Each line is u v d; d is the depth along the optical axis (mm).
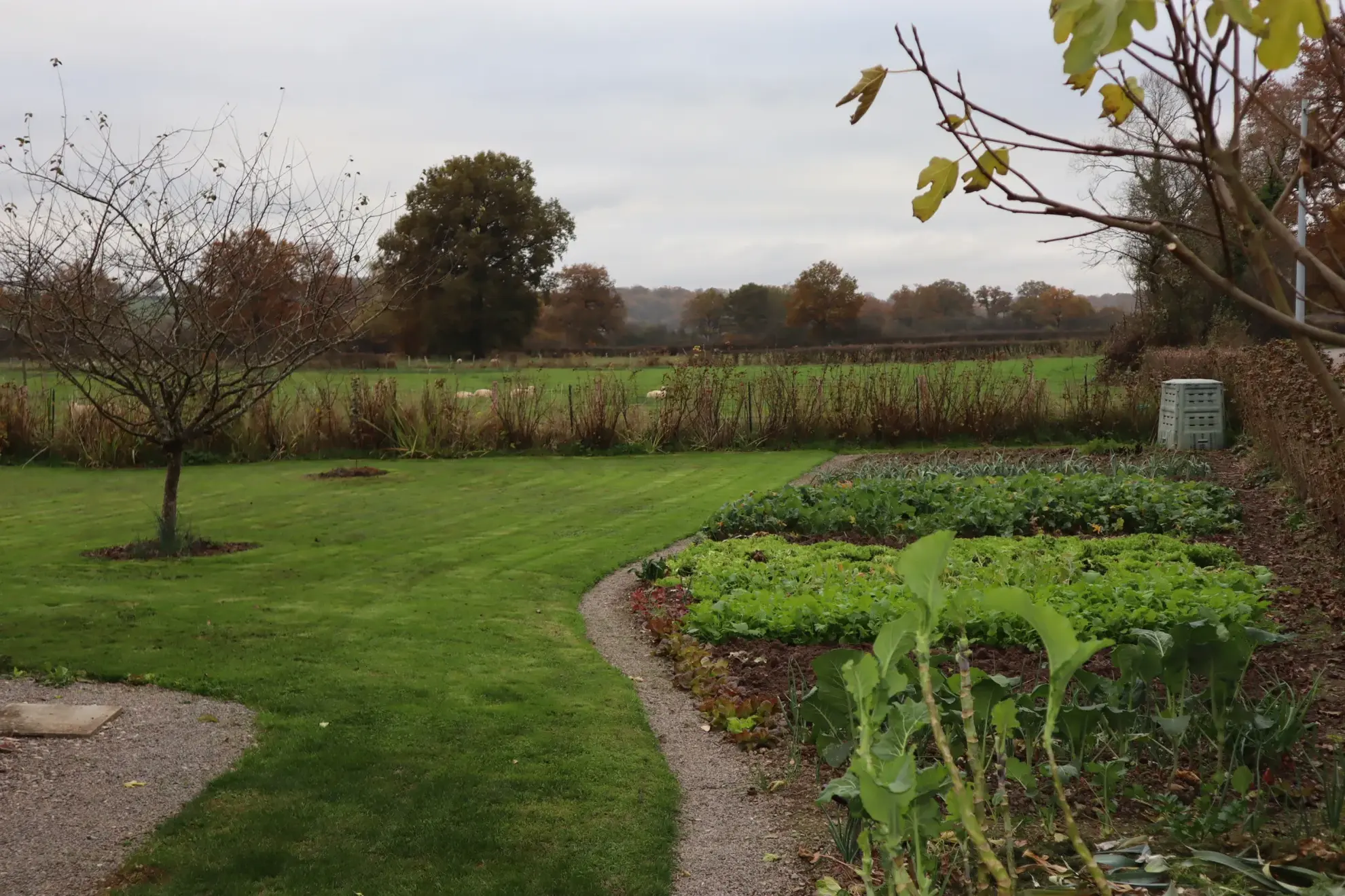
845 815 4414
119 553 10008
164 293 10383
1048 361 33000
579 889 3791
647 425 19938
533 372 30031
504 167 61625
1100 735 4746
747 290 92188
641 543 10703
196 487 15125
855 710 3598
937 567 1651
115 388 10188
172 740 5238
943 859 3580
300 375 23812
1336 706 5438
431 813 4387
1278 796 4281
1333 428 9211
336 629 7234
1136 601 7148
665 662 6895
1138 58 1543
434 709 5641
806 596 7426
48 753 5066
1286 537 10070
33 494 14398
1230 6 1239
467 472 16828
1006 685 4008
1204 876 3496
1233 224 1612
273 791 4594
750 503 11734
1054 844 3873
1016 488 12586
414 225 59094
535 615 7816
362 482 15586
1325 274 1447
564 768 4895
